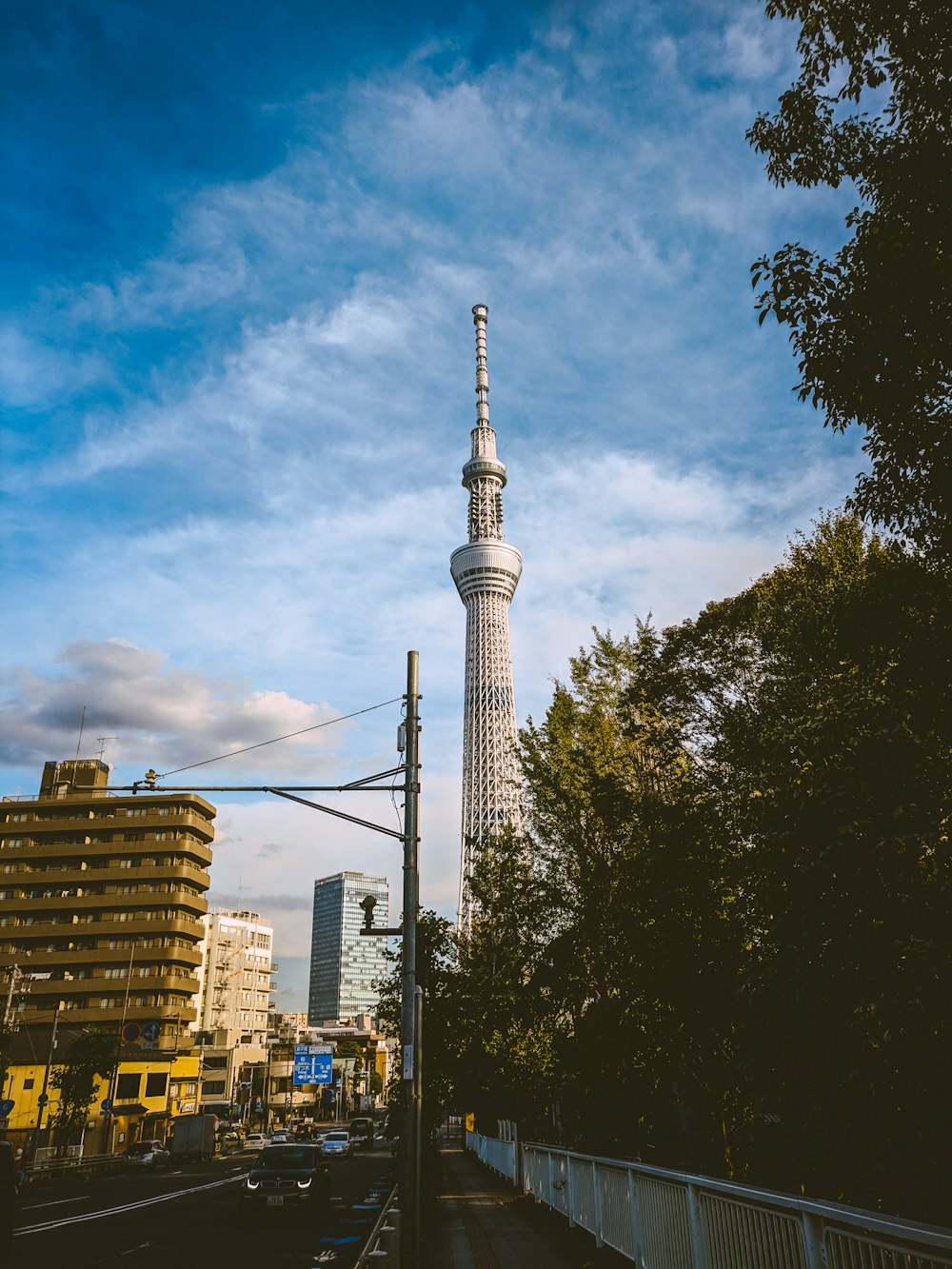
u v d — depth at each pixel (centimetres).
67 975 7206
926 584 813
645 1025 1563
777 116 763
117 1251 1505
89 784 8319
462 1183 2961
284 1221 1923
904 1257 433
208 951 11288
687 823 1320
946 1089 652
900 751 734
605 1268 1036
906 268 625
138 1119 6512
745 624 1459
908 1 662
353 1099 13288
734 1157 1487
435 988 2767
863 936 692
